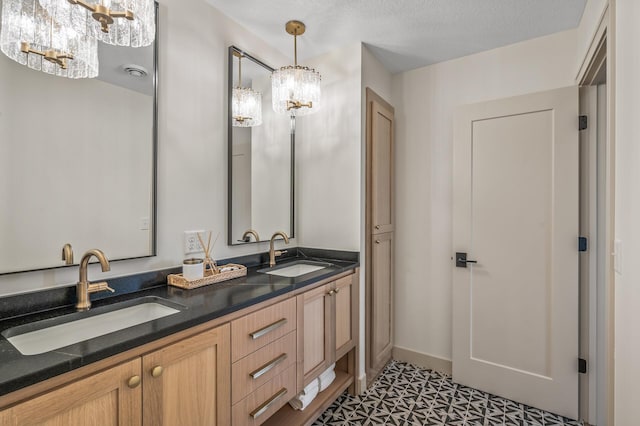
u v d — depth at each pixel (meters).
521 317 2.08
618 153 1.17
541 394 2.00
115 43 1.14
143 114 1.49
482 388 2.19
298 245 2.44
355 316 2.13
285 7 1.82
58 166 1.22
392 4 1.78
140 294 1.40
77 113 1.27
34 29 1.10
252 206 2.06
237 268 1.78
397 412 1.95
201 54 1.75
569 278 1.94
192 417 1.10
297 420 1.68
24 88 1.14
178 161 1.64
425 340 2.54
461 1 1.75
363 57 2.20
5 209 1.10
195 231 1.73
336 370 2.19
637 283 1.02
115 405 0.90
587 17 1.72
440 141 2.48
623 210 1.13
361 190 2.18
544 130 2.02
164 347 1.02
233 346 1.26
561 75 2.05
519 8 1.80
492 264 2.17
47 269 1.19
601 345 1.90
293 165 2.39
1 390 0.69
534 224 2.05
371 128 2.25
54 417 0.78
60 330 1.11
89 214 1.31
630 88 1.07
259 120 2.12
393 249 2.62
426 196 2.53
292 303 1.58
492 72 2.27
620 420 1.15
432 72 2.50
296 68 1.82
